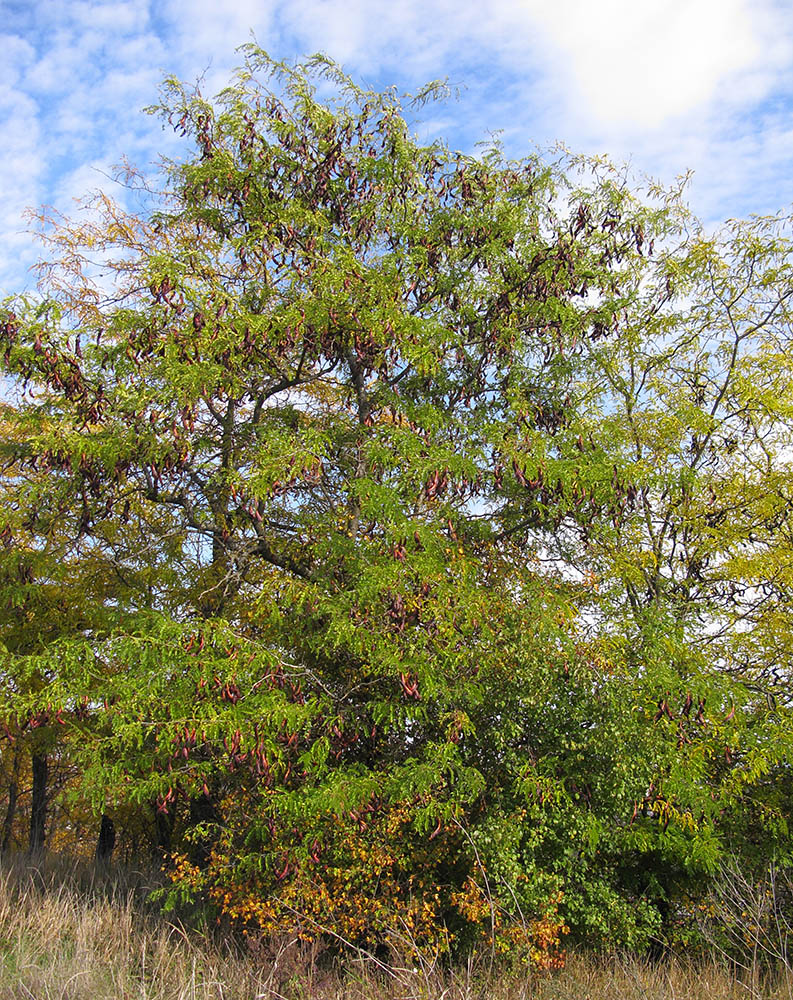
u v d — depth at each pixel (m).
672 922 9.21
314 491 10.54
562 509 9.59
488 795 8.72
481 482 9.80
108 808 14.05
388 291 9.38
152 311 9.09
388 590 8.27
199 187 10.40
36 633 11.06
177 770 8.17
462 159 10.66
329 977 6.98
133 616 10.22
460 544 9.88
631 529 10.24
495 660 8.62
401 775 8.12
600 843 8.55
